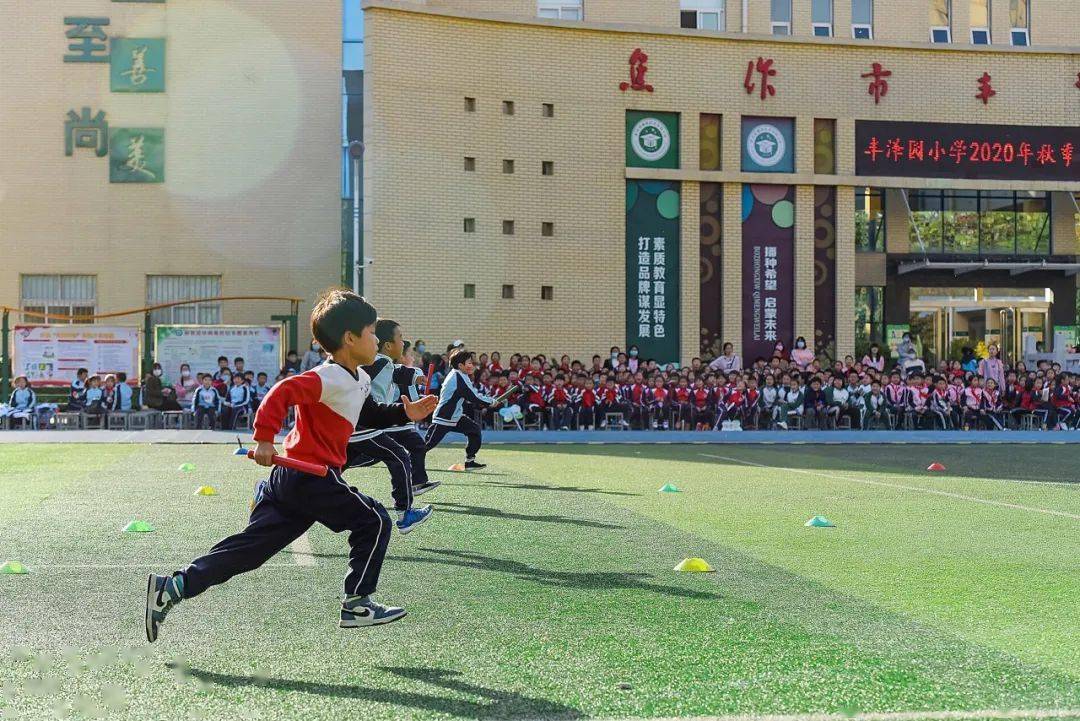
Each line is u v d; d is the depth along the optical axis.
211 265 27.16
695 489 11.10
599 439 19.73
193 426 22.75
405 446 9.59
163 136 27.09
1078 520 8.80
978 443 19.39
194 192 27.17
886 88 27.27
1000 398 24.92
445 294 25.02
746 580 6.23
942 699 3.96
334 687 4.10
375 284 24.47
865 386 24.05
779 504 9.82
